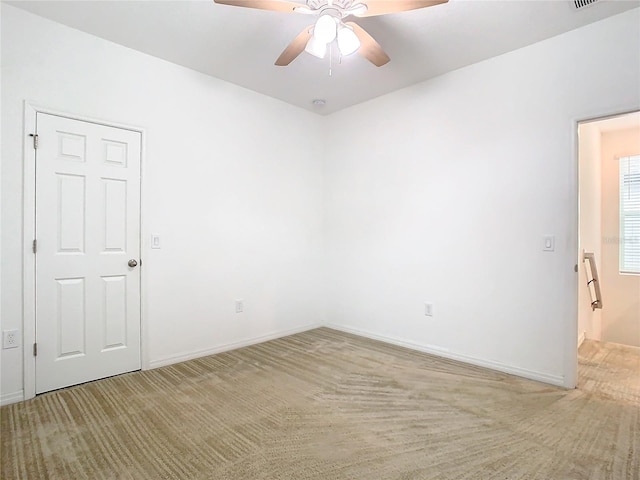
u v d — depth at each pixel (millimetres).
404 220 3564
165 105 3051
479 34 2586
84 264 2643
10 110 2332
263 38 2686
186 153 3180
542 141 2693
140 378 2758
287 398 2414
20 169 2373
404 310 3572
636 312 4328
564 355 2598
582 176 3627
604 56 2418
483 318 3012
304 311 4207
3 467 1681
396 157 3627
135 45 2801
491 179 2959
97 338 2703
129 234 2861
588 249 3961
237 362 3123
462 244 3139
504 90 2877
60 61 2521
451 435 1957
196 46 2812
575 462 1719
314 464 1708
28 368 2393
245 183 3619
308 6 1967
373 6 1905
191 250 3219
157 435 1958
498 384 2645
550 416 2160
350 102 3957
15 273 2355
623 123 4156
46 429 2012
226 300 3469
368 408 2273
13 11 2338
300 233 4156
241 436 1949
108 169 2752
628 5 2262
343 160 4164
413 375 2818
